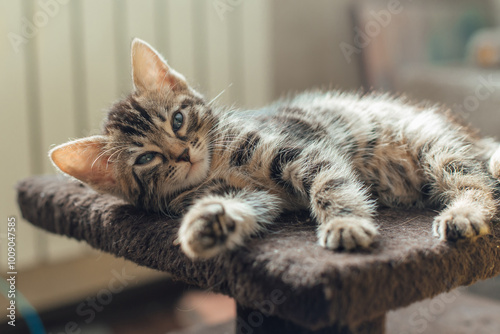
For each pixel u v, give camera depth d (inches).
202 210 15.3
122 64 28.7
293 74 37.2
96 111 28.2
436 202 19.5
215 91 31.6
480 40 38.8
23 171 26.7
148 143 18.6
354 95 22.6
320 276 13.8
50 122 27.1
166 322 30.1
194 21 30.4
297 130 19.2
